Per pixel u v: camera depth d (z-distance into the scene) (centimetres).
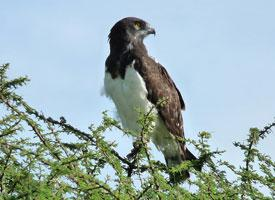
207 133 1054
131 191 945
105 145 994
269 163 1098
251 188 1065
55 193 876
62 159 941
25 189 840
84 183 912
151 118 1049
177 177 1055
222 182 1037
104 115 1020
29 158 894
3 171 852
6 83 1024
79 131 1121
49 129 1047
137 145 1029
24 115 970
